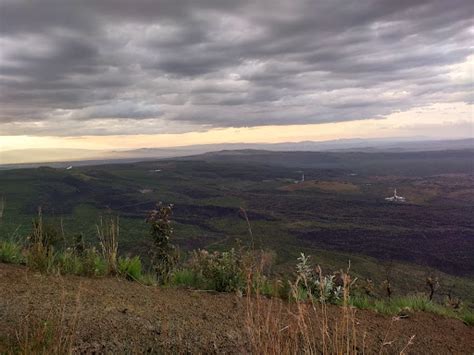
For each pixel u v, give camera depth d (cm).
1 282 391
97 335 311
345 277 317
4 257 479
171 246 567
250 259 400
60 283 413
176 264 547
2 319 313
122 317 347
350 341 355
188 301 421
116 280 473
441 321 498
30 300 352
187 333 339
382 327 432
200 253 543
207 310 395
